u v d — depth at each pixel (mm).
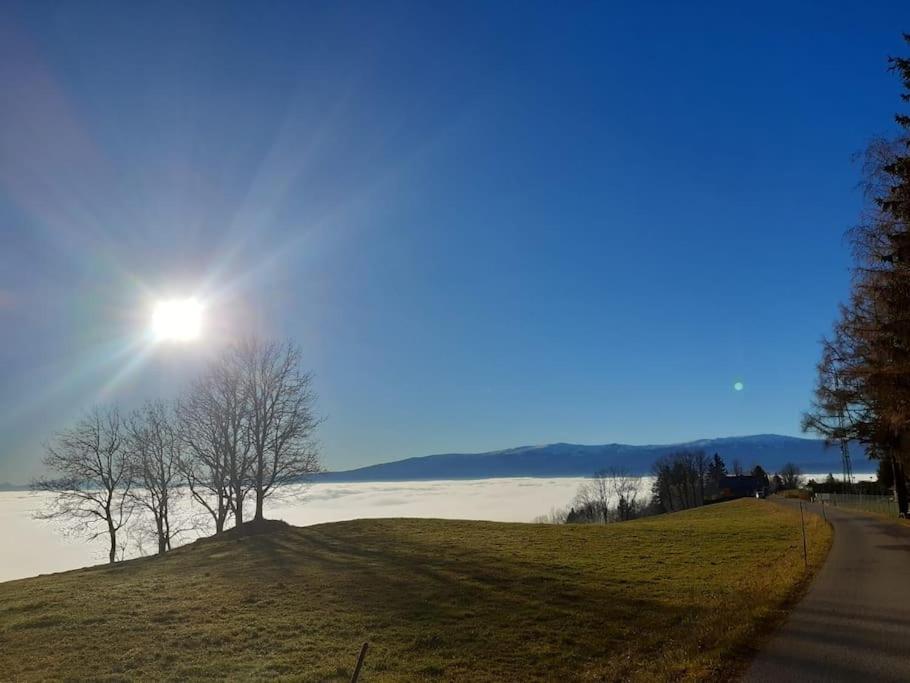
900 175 23078
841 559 26328
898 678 10641
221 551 35750
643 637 16125
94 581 27406
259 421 47969
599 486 154750
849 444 50656
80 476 50562
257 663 14727
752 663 11625
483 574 26156
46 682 13648
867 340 28641
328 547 35406
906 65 23469
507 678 13586
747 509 71562
